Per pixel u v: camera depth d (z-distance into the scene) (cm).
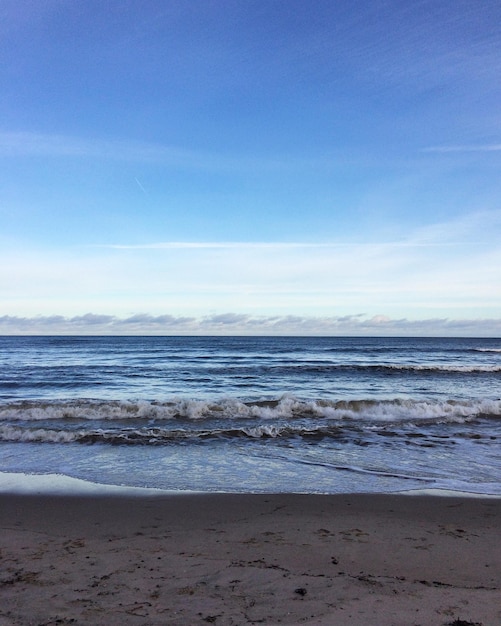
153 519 541
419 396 1780
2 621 291
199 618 295
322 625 284
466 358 4312
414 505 598
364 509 582
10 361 3609
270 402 1407
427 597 328
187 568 388
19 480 710
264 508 585
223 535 486
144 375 2552
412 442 983
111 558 414
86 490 661
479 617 296
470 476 742
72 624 288
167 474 748
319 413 1287
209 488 675
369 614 299
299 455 874
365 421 1208
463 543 463
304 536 482
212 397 1727
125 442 967
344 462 826
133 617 297
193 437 1012
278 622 289
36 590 341
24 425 1131
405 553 433
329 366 2938
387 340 11581
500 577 379
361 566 399
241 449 917
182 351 5125
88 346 6166
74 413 1241
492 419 1241
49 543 460
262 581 358
